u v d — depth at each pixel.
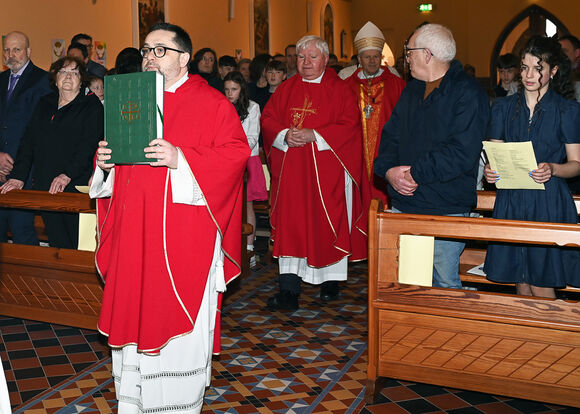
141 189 2.71
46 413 3.06
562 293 4.62
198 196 2.74
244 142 2.85
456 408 3.15
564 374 2.88
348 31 18.77
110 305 2.77
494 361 3.00
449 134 3.18
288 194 4.57
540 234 2.82
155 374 2.76
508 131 3.28
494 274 3.29
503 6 17.25
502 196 3.31
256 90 7.49
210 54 7.14
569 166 3.12
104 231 2.90
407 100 3.35
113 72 6.20
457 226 2.95
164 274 2.70
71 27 8.22
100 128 4.32
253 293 5.03
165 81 2.80
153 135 2.55
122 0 9.10
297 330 4.21
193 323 2.76
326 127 4.50
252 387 3.36
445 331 3.06
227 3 12.02
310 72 4.57
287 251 4.57
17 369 3.56
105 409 3.11
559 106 3.14
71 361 3.68
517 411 3.12
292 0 14.99
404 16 18.31
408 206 3.34
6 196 4.04
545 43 3.09
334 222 4.57
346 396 3.27
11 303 4.10
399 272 3.09
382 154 3.46
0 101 5.18
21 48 5.11
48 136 4.37
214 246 2.84
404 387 3.38
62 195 3.88
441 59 3.23
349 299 4.89
